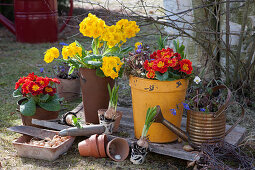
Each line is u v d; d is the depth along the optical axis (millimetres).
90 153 2555
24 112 2820
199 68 3861
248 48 3775
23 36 6855
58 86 3797
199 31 3266
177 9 3783
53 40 6879
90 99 2924
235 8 3416
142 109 2572
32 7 6625
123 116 3195
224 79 3916
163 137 2600
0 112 3488
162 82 2436
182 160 2566
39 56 5812
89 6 8695
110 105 2717
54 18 6816
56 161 2531
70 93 3811
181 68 2432
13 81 4504
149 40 6043
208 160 2297
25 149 2559
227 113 3447
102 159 2555
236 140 2666
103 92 2898
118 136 2762
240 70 3648
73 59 2904
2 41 7125
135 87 2557
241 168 2363
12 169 2410
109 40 2674
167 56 2406
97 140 2555
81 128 2662
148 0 4566
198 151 2430
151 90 2469
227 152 2436
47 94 2873
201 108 2521
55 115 3016
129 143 2623
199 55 3873
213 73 3916
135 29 2766
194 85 3611
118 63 2652
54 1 6758
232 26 3768
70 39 6895
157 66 2373
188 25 3771
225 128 2748
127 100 3871
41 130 2777
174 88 2475
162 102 2510
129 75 2615
